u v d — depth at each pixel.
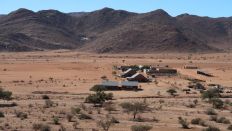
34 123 81.56
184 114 103.62
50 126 79.94
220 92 155.25
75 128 79.00
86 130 77.25
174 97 139.25
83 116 92.38
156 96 139.50
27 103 114.75
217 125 89.81
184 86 168.88
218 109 117.62
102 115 97.75
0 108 103.69
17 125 79.75
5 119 86.69
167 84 172.62
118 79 188.88
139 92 147.25
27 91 144.38
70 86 159.38
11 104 110.38
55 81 175.50
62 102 119.00
